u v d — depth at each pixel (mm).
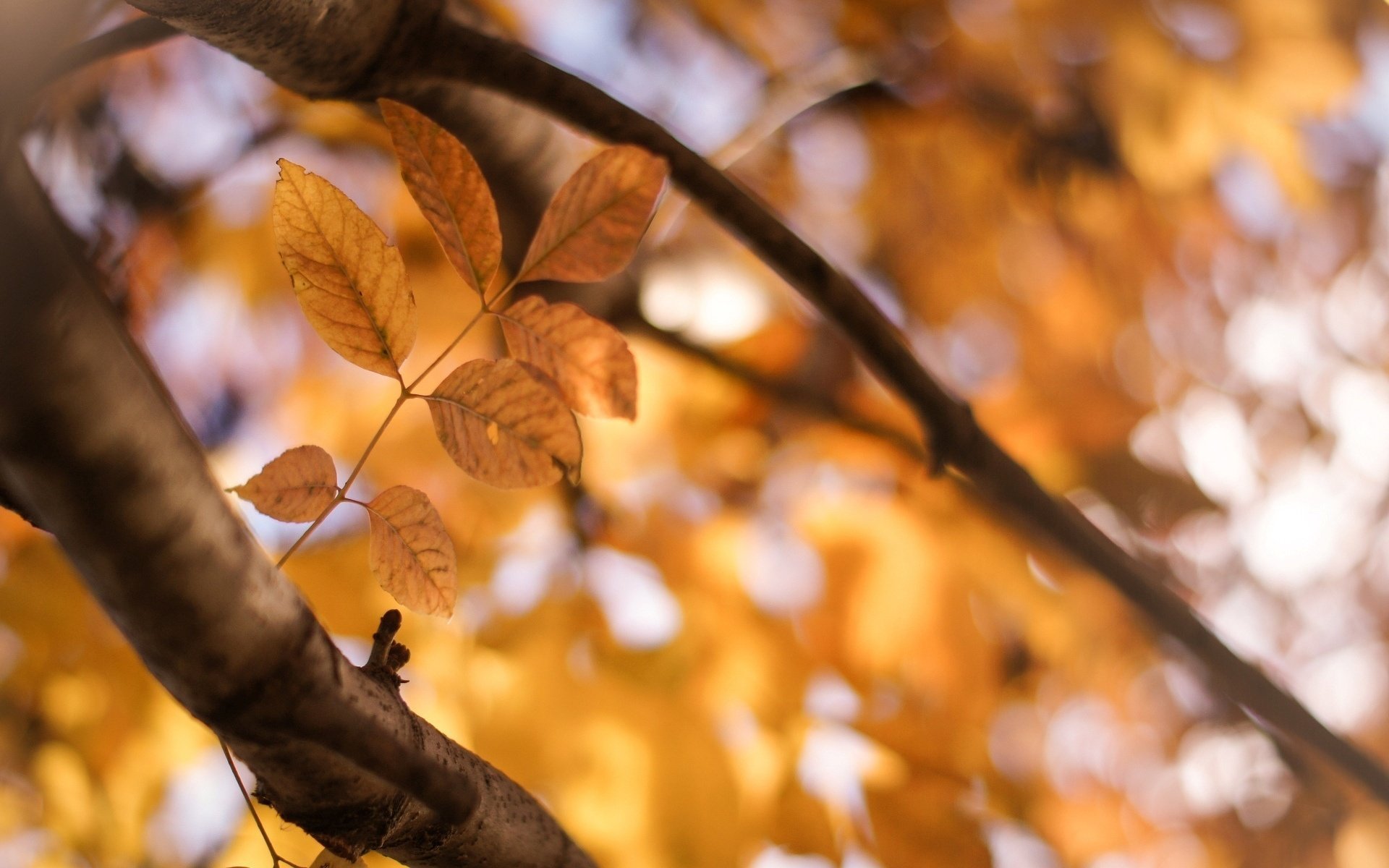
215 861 1936
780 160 2752
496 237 1072
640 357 2459
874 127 2668
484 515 2297
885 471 2578
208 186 2418
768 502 2555
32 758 2092
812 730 2281
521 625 2195
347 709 1056
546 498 2355
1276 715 2023
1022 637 2785
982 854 2266
